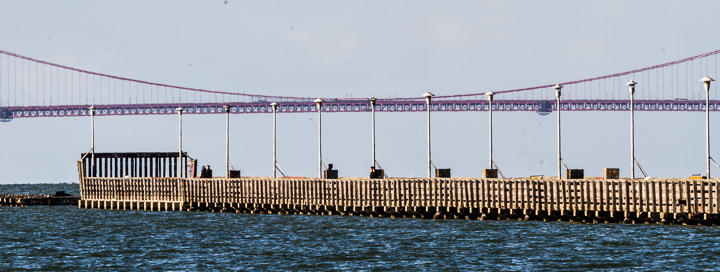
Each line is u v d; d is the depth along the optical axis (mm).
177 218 169250
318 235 132875
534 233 128125
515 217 146625
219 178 189500
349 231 137375
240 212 178500
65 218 174500
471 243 119250
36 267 102938
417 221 150625
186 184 183625
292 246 119812
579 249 111625
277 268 101000
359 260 106062
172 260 108000
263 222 156250
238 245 121875
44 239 132875
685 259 102375
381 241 123375
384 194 155000
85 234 140000
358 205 157875
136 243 125938
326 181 162500
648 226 132375
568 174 146625
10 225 159000
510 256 107250
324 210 166625
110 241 128875
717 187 122875
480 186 145250
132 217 174000
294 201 166625
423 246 117312
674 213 126375
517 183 141375
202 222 159125
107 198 199250
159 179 188625
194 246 121500
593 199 134125
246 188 174000
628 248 111312
